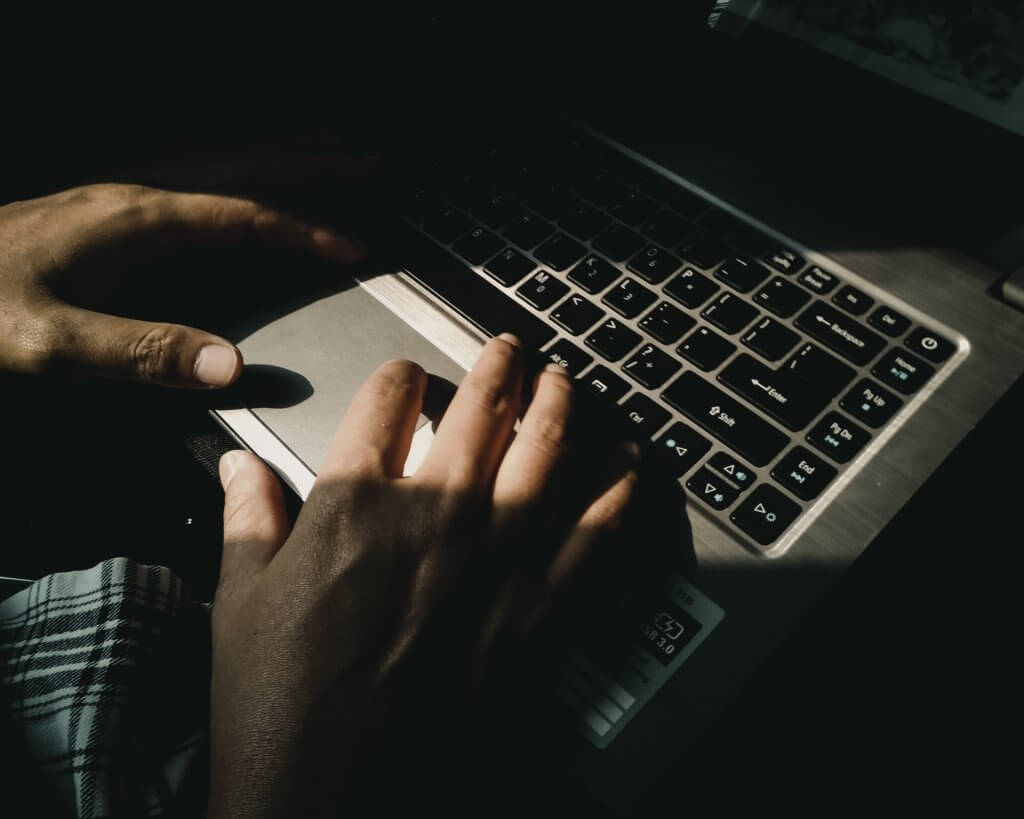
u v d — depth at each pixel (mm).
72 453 659
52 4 735
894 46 599
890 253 597
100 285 631
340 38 781
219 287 646
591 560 481
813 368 548
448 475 499
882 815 516
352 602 462
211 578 646
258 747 436
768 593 469
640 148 688
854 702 556
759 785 528
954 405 525
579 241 634
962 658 571
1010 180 567
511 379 540
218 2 772
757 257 608
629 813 426
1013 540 613
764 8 652
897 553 607
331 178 701
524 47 743
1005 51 552
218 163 695
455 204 676
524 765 443
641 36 701
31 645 495
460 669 465
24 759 461
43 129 747
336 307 626
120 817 439
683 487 509
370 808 442
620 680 452
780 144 664
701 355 560
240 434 575
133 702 470
